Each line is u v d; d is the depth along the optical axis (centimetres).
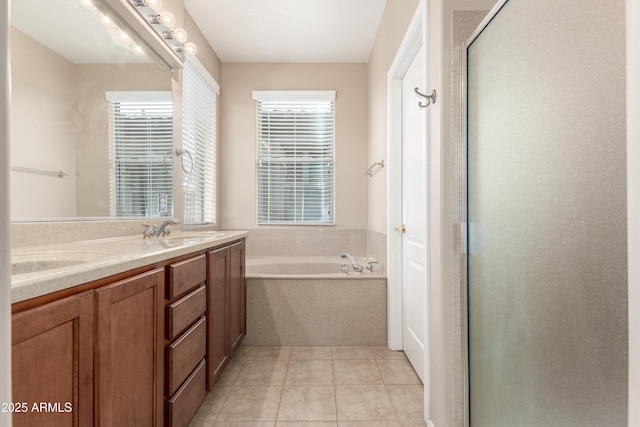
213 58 329
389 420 161
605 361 65
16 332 62
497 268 110
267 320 251
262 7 262
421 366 196
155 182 208
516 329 98
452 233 135
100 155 162
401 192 240
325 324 251
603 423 66
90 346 82
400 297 242
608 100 64
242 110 354
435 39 142
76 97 149
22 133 124
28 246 124
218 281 178
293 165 357
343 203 356
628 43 48
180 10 243
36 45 130
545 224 84
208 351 162
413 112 209
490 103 114
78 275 77
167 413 119
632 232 48
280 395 183
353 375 205
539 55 86
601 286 66
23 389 64
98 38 162
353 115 356
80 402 78
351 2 256
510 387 102
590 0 68
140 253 110
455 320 134
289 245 351
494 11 109
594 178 68
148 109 200
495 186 111
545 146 84
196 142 288
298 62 354
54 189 138
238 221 354
